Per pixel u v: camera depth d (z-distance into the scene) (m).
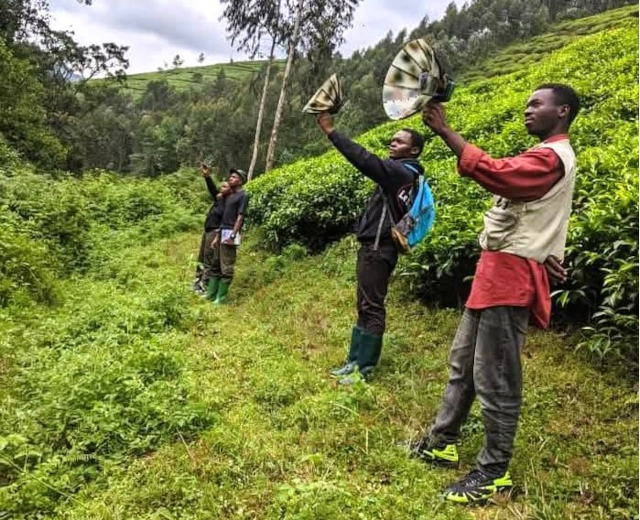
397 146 4.38
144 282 7.65
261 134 53.19
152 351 4.44
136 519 2.64
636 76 8.57
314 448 3.28
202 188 18.44
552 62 13.76
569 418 3.46
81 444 3.18
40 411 3.57
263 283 7.75
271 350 5.07
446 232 5.24
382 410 3.71
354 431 3.42
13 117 22.97
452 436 3.14
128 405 3.66
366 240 4.41
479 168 2.49
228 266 7.13
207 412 3.65
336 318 5.82
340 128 51.56
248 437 3.38
